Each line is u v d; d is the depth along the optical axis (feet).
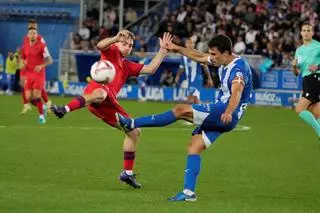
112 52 78.43
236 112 69.56
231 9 261.85
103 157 102.22
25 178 82.64
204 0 270.87
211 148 117.19
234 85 67.36
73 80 260.62
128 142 78.23
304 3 260.42
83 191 75.05
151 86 244.42
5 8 296.92
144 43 259.19
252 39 247.70
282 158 106.83
